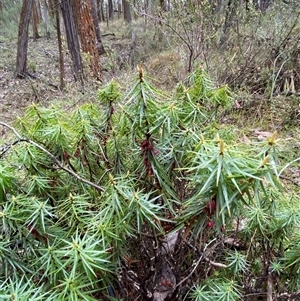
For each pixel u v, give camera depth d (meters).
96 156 1.14
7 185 0.91
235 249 1.10
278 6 3.98
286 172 2.00
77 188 1.07
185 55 3.73
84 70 5.59
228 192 0.73
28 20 7.61
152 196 1.03
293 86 3.48
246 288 1.07
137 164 1.07
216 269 1.10
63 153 1.05
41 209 0.87
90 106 1.21
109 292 0.96
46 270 0.82
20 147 1.02
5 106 5.26
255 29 3.96
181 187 1.02
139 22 9.60
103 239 0.81
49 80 7.09
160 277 1.03
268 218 1.02
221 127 1.31
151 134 0.97
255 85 3.67
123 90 1.34
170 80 3.45
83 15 5.63
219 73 3.65
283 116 3.06
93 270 0.81
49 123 1.09
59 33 6.23
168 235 0.96
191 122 1.04
